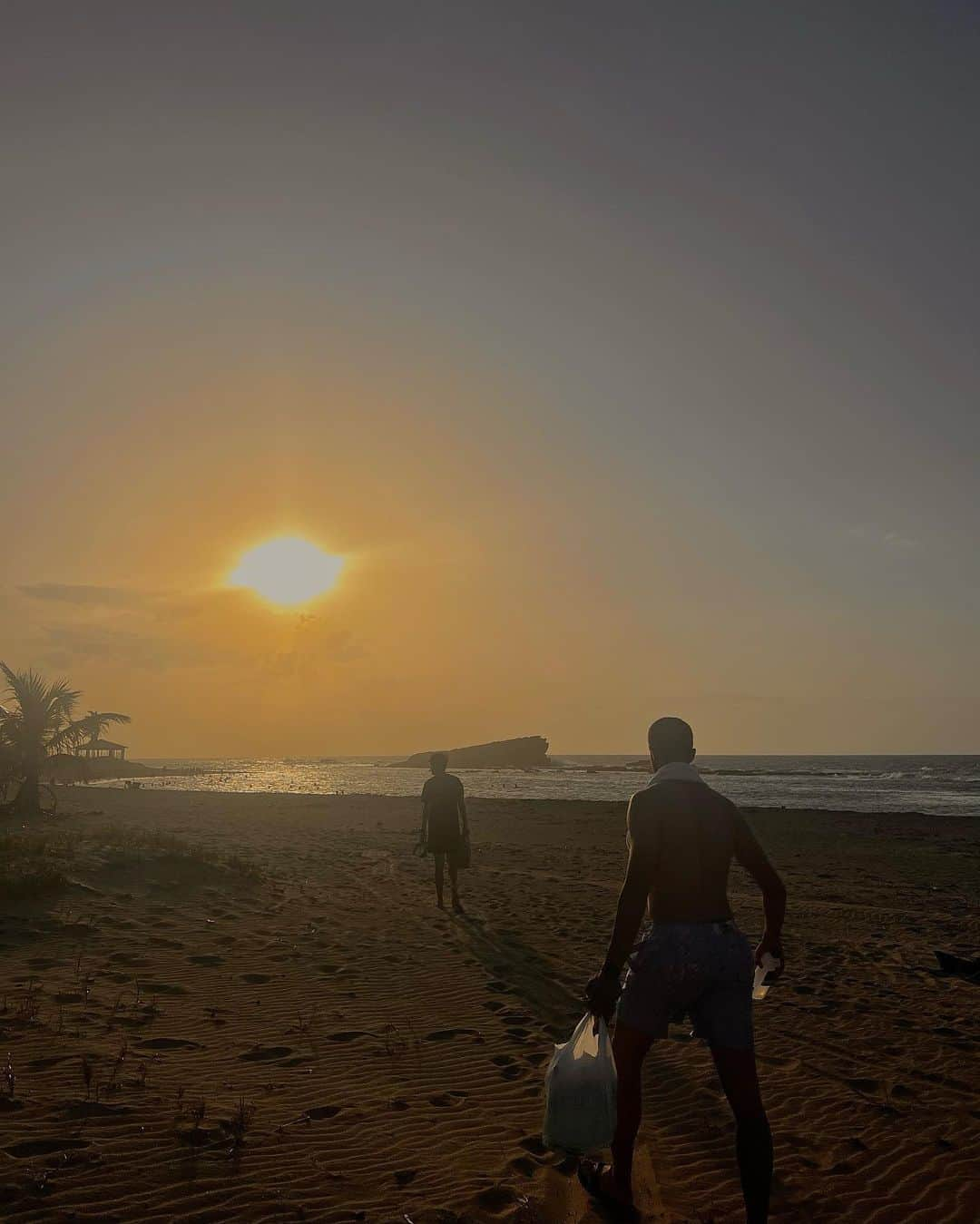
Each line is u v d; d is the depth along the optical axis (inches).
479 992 303.0
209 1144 167.0
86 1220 135.7
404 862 705.0
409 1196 153.1
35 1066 202.4
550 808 1508.4
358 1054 232.2
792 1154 180.4
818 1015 286.0
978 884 652.1
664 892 146.1
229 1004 274.4
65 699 1143.6
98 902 425.7
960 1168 175.2
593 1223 146.8
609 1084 154.6
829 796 2269.9
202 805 1508.4
